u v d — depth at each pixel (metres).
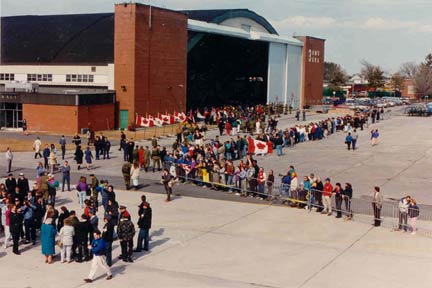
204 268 18.38
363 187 33.06
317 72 114.94
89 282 16.95
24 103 57.75
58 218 20.27
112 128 61.94
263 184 29.56
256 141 44.59
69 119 56.09
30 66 73.75
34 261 18.97
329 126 62.66
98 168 37.81
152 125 64.88
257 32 92.19
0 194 22.12
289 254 19.97
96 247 16.94
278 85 100.25
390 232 23.17
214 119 70.25
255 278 17.47
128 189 30.97
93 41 72.50
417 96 175.62
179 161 33.81
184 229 23.12
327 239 21.98
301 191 27.42
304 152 47.88
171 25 67.94
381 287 16.81
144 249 20.23
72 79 70.31
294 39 105.88
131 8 61.34
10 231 19.75
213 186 31.55
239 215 25.73
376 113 83.75
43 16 83.44
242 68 104.00
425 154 47.41
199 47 89.44
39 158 41.34
